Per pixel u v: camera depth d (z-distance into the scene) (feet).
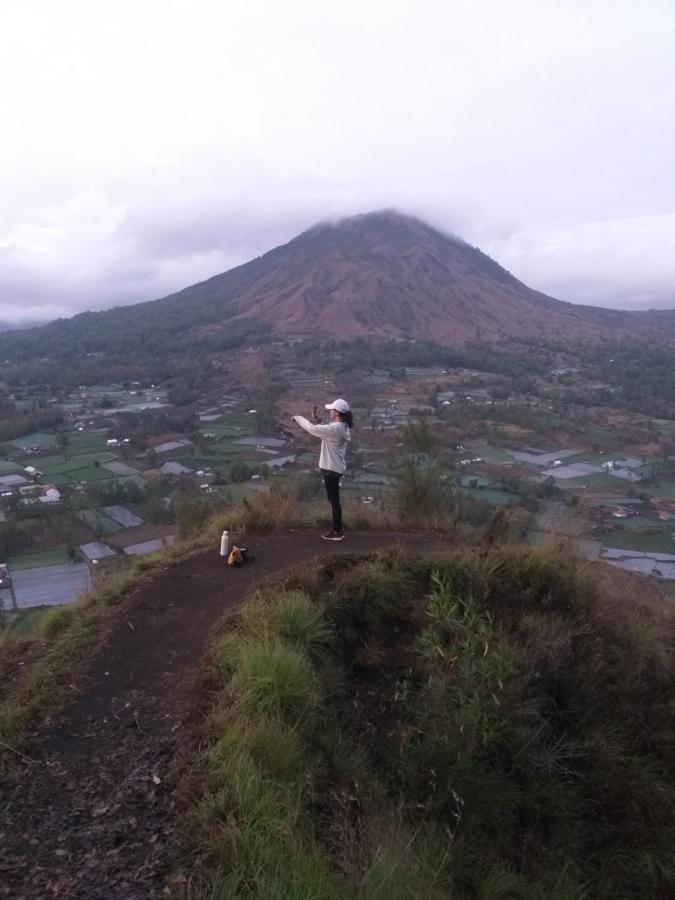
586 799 18.28
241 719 15.05
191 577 25.45
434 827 14.82
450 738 17.02
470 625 20.30
